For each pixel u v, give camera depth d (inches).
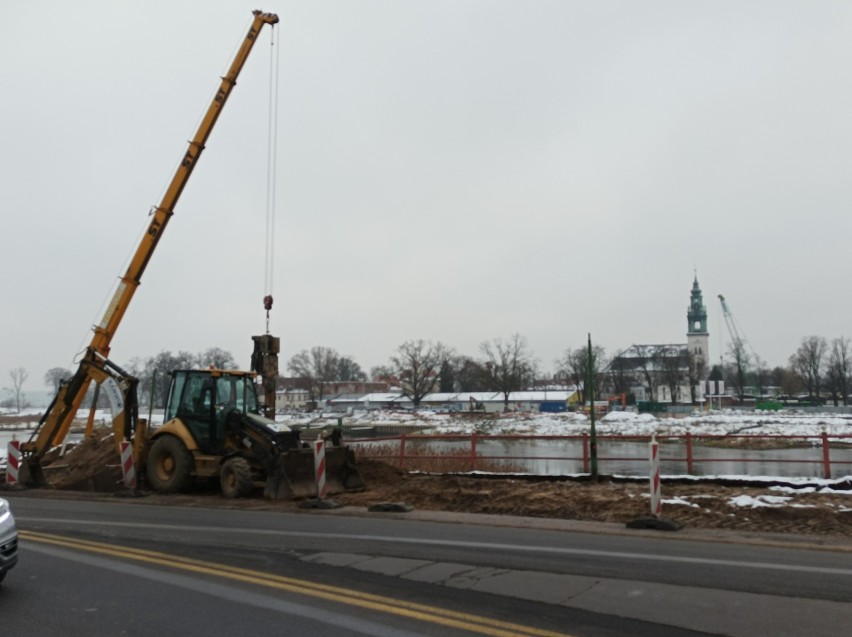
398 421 2664.9
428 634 231.6
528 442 1567.4
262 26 886.4
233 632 235.1
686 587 289.6
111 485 705.0
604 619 246.5
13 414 4626.0
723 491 554.6
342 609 260.5
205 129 847.1
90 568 328.8
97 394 805.2
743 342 5009.8
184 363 4773.6
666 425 2001.7
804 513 458.3
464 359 5118.1
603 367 4724.4
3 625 243.1
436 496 579.5
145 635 232.7
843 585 292.4
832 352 4119.1
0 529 269.7
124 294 798.5
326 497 603.2
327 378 5880.9
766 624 239.8
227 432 647.8
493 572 318.7
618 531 430.6
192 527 451.5
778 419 2287.2
